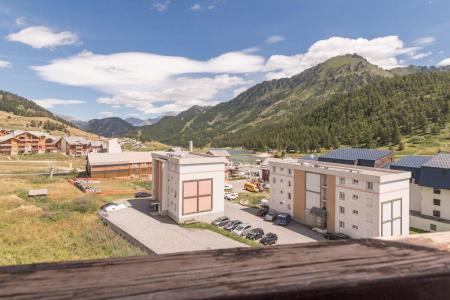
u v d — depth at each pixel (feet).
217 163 145.07
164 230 124.26
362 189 110.93
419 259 4.46
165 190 145.79
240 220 141.90
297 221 139.33
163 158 149.89
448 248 5.00
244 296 3.19
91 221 130.31
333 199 121.70
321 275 3.73
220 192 146.92
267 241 112.06
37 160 362.12
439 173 124.47
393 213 110.52
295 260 4.20
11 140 388.37
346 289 3.66
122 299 2.97
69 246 100.53
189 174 137.49
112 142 330.54
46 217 129.39
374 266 4.12
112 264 3.82
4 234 106.52
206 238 116.57
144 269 3.72
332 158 176.55
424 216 127.85
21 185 201.16
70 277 3.40
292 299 3.40
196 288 3.26
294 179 140.36
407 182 114.42
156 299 3.02
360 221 111.86
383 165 164.96
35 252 93.20
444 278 4.23
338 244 4.97
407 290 4.00
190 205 138.51
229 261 4.07
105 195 189.88
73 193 184.55
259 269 3.81
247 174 285.43
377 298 3.86
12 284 3.10
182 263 3.88
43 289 3.03
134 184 234.38
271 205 153.17
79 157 412.57
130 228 123.85
